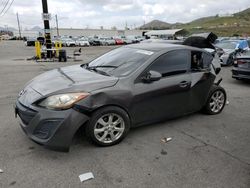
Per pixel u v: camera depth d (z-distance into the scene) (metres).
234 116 5.62
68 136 3.53
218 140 4.39
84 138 4.21
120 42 54.03
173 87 4.57
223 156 3.85
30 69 12.77
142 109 4.26
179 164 3.58
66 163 3.51
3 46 41.44
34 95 3.74
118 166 3.47
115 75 4.24
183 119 5.30
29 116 3.60
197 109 5.22
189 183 3.16
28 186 3.01
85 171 3.33
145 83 4.23
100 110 3.80
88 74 4.29
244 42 15.47
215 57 6.05
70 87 3.70
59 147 3.52
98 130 3.87
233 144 4.26
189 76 4.86
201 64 5.20
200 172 3.40
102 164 3.51
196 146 4.14
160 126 4.88
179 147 4.07
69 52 28.53
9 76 10.46
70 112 3.53
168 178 3.25
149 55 4.50
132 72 4.20
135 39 57.50
